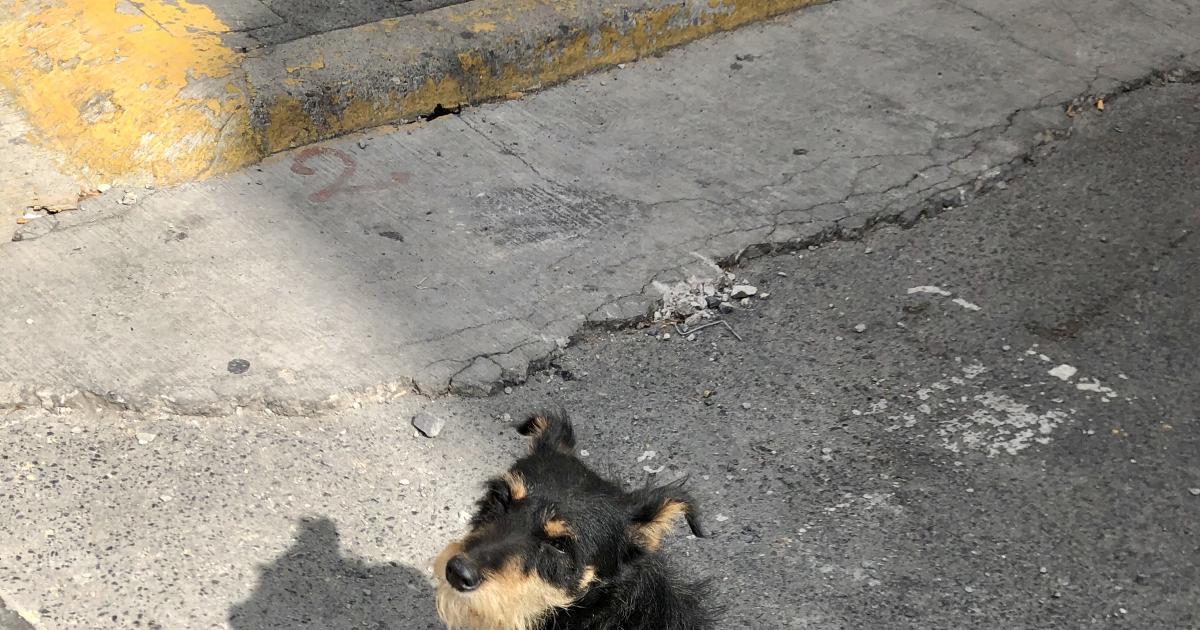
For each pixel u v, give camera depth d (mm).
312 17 2688
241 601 1856
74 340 2121
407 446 2064
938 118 2684
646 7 2816
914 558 1963
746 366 2219
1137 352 2244
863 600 1914
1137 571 1951
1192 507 2025
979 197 2533
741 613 1892
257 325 2178
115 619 1818
